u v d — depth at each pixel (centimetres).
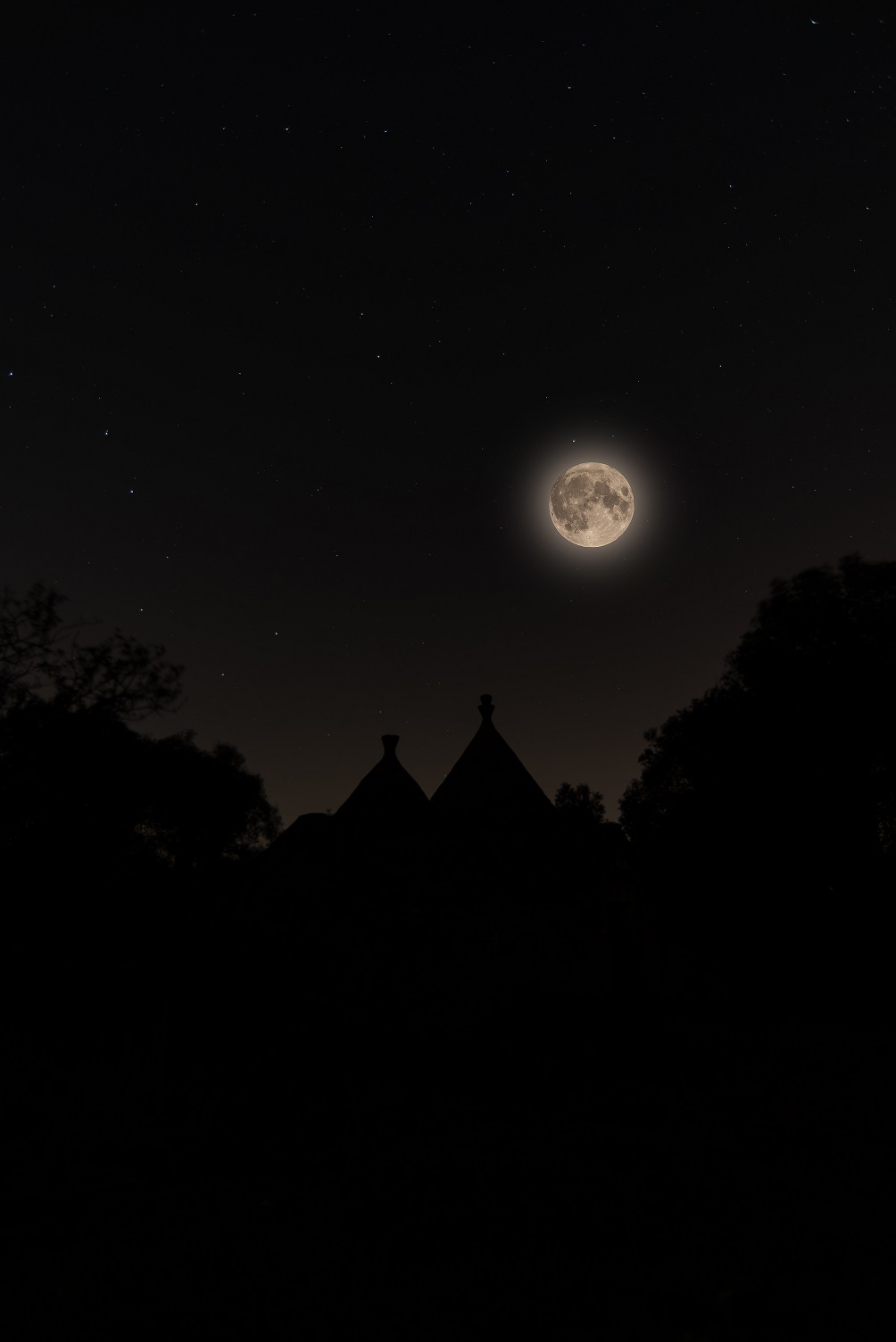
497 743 1600
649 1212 551
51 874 1411
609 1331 396
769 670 2427
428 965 1205
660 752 2856
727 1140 723
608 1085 952
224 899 1402
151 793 1739
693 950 1587
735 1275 454
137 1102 823
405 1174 634
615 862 1420
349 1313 418
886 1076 1032
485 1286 446
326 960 1223
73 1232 527
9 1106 800
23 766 1422
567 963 1277
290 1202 577
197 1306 427
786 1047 1241
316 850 1391
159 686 1570
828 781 2302
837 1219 536
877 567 2353
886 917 2198
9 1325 412
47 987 1317
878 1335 388
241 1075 941
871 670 2231
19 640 1470
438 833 1382
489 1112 827
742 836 2358
